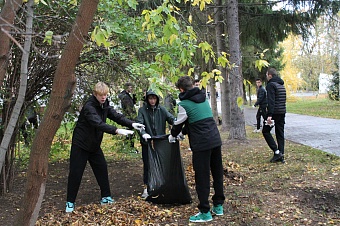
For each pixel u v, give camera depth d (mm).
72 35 2057
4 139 1982
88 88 5961
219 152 4227
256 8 10609
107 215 4359
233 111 9609
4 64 2420
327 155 7363
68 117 6172
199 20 9922
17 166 5863
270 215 4191
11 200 5098
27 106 5426
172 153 4688
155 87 3936
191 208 4594
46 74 5352
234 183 5664
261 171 6398
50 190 5664
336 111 19531
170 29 3385
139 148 8820
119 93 6332
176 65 4832
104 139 11125
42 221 4199
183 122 4113
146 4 6164
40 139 2166
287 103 33031
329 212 4242
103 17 4828
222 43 10609
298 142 9438
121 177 6402
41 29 4434
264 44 11461
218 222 4059
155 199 4766
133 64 5004
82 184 6047
